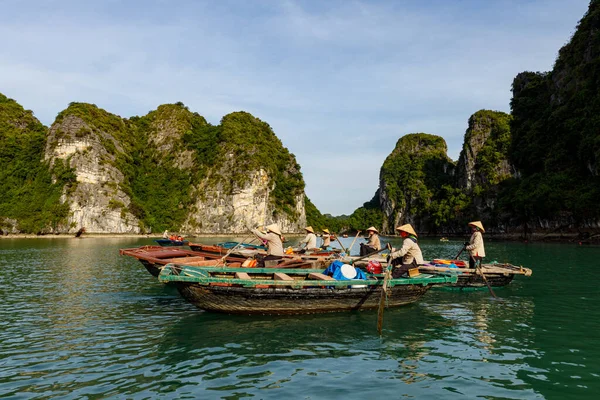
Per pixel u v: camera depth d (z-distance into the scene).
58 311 8.52
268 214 98.19
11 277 14.17
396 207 117.38
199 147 101.31
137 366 5.26
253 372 5.05
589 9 57.38
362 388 4.57
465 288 11.02
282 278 8.20
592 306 9.05
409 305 9.09
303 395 4.37
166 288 11.64
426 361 5.48
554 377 4.90
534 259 21.42
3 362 5.41
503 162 77.75
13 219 73.25
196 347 6.05
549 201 47.53
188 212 94.50
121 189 83.50
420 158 121.50
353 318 7.85
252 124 109.50
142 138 106.81
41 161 81.56
